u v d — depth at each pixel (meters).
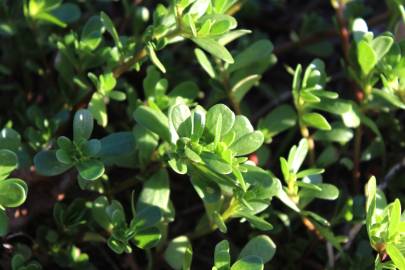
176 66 0.60
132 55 0.48
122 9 0.64
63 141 0.43
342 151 0.56
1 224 0.41
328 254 0.50
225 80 0.51
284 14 0.69
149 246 0.45
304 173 0.45
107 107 0.57
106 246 0.53
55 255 0.49
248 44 0.61
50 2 0.52
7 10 0.54
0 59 0.59
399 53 0.48
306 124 0.50
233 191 0.43
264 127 0.51
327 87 0.63
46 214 0.52
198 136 0.42
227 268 0.41
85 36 0.49
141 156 0.48
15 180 0.41
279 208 0.53
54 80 0.59
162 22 0.45
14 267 0.45
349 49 0.51
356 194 0.54
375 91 0.49
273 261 0.52
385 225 0.43
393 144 0.56
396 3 0.52
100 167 0.43
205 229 0.48
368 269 0.48
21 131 0.55
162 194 0.47
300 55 0.66
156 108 0.45
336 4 0.56
